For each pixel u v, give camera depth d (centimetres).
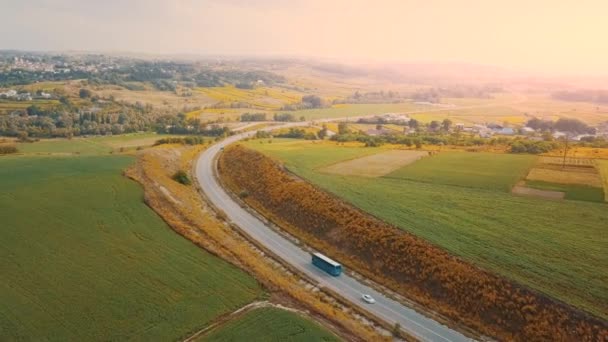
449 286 6606
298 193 10512
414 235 7756
